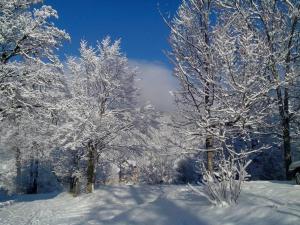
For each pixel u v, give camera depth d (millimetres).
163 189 19203
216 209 8375
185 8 15492
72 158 24781
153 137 23094
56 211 15516
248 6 18375
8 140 31891
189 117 14953
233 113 13375
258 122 14180
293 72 16047
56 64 18047
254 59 13625
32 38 16859
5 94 16297
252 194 9609
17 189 39031
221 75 14125
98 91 23516
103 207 15180
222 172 9250
